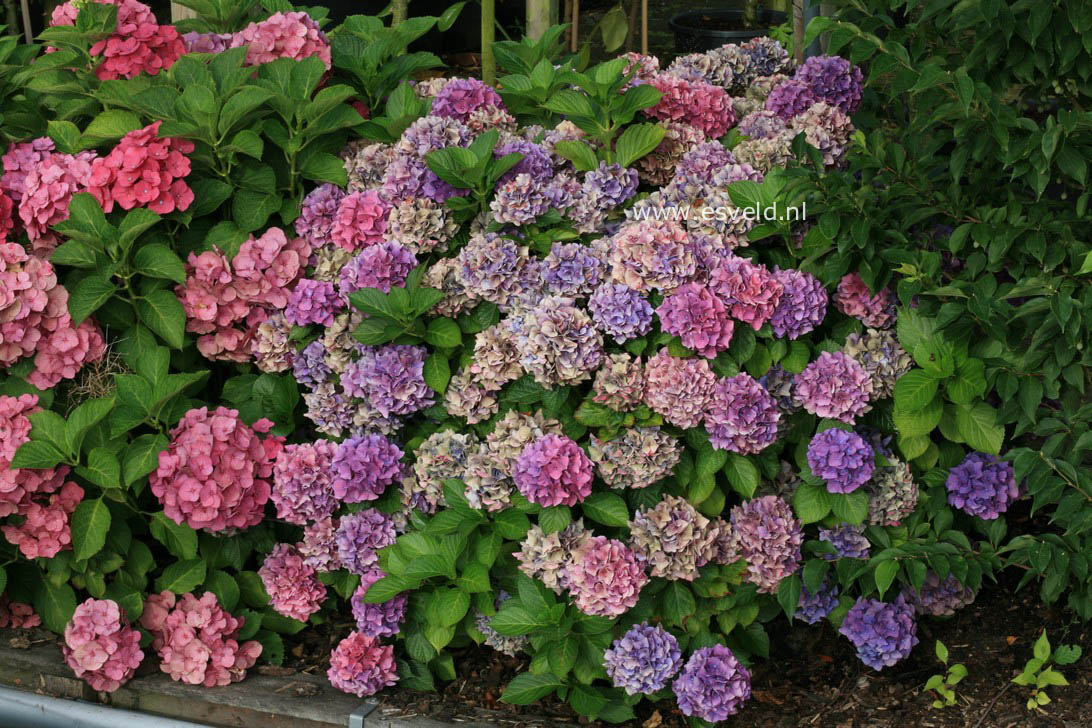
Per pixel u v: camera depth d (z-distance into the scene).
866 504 2.80
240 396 3.17
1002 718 2.78
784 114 3.40
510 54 3.47
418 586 2.89
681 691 2.77
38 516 2.91
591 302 2.76
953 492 2.90
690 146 3.13
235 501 2.90
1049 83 2.85
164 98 3.04
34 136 3.26
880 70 2.76
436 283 2.89
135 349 3.06
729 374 2.79
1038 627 3.08
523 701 2.85
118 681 2.96
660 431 2.78
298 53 3.24
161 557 3.28
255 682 3.02
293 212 3.13
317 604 3.11
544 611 2.79
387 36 3.46
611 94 3.04
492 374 2.81
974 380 2.74
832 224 2.71
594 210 2.95
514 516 2.84
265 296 3.07
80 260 2.96
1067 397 2.74
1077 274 2.65
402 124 3.15
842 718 2.85
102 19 3.21
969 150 2.76
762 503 2.87
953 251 2.76
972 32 2.95
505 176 3.00
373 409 2.96
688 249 2.76
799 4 3.71
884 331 2.90
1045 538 2.76
